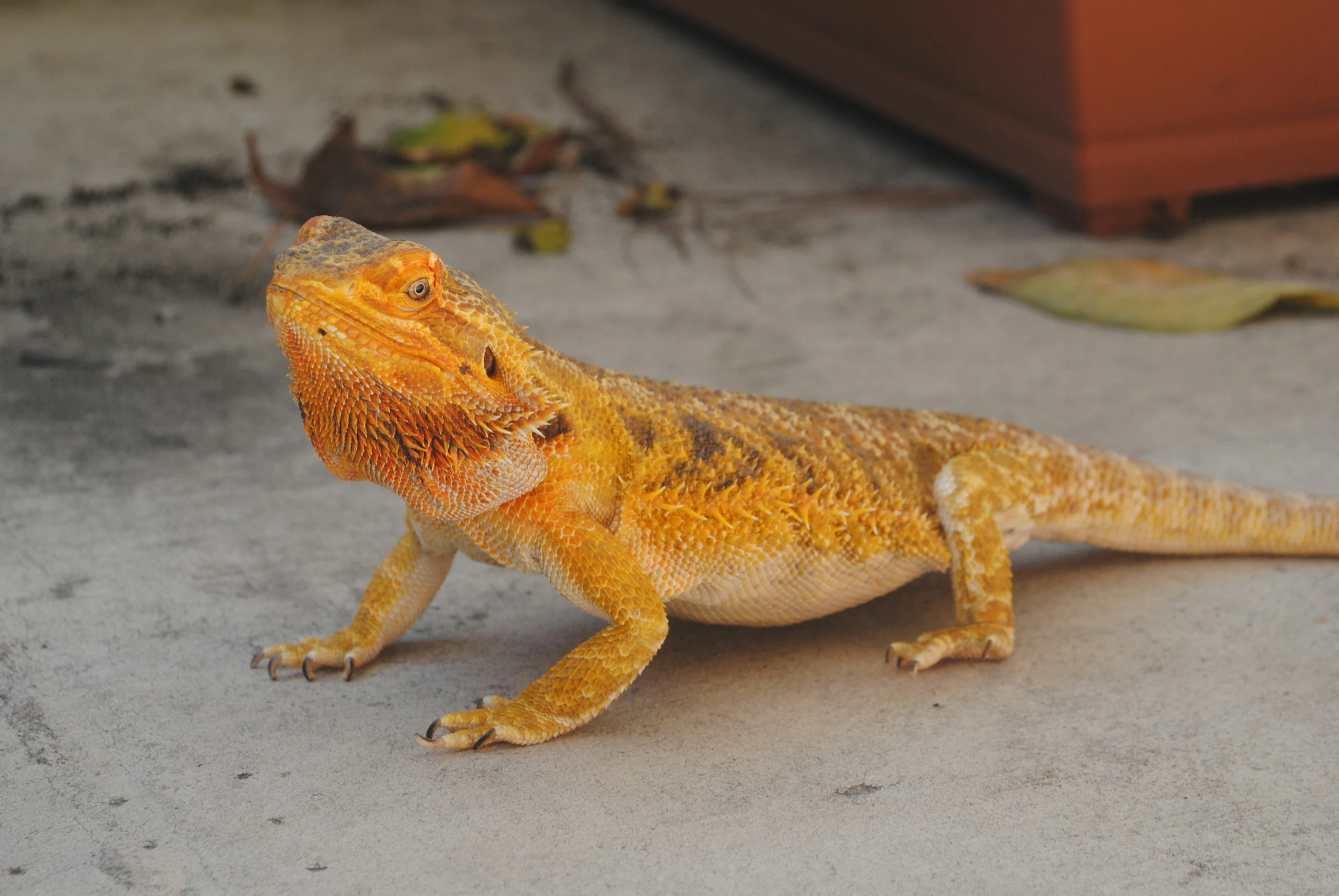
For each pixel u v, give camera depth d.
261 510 1.07
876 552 0.97
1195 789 0.91
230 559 1.04
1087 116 1.48
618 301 1.38
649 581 0.93
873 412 1.00
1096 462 1.01
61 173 1.64
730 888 0.88
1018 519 0.99
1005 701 0.96
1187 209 1.57
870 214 1.65
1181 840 0.90
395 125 1.87
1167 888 0.88
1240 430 1.14
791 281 1.44
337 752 0.93
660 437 0.94
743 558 0.95
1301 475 1.09
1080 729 0.94
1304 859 0.89
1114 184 1.51
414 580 0.97
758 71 2.24
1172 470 1.02
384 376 0.88
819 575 0.97
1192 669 0.97
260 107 1.95
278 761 0.92
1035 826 0.90
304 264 0.88
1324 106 1.53
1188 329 1.29
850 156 1.86
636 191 1.65
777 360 1.23
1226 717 0.95
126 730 0.94
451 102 1.99
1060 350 1.25
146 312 1.27
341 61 2.21
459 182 1.54
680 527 0.94
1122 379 1.21
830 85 1.95
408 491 0.91
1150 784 0.92
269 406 1.17
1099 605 1.01
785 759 0.93
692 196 1.70
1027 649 0.99
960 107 1.68
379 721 0.94
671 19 2.54
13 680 0.96
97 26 2.41
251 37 2.36
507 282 1.41
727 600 0.96
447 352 0.89
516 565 0.94
